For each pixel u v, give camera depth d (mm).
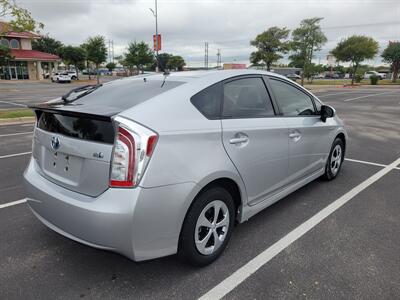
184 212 2502
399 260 2945
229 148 2846
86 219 2346
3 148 7145
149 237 2373
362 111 14664
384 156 6582
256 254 3045
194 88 2842
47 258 2994
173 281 2666
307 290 2555
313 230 3498
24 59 44094
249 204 3221
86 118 2504
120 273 2773
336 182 4973
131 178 2287
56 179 2730
